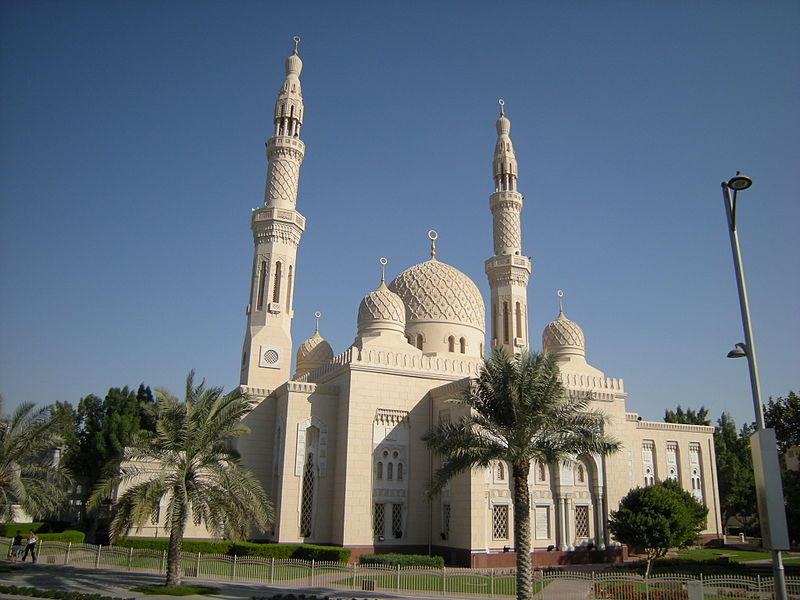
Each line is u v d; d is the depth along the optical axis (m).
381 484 47.97
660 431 67.38
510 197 68.38
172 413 33.66
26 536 53.22
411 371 51.38
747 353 19.08
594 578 34.09
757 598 30.25
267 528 33.84
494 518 44.56
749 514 76.44
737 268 19.89
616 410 51.62
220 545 44.06
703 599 27.20
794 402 50.78
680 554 52.97
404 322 59.84
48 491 41.06
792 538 40.47
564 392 30.52
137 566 39.84
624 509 40.50
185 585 32.00
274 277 58.44
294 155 62.25
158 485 31.27
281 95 63.75
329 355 68.50
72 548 42.72
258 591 31.88
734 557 52.97
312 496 48.72
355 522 46.28
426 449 50.16
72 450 64.12
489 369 30.50
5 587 29.70
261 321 57.09
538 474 47.34
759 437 17.41
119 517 31.70
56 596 28.38
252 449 51.75
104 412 70.38
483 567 42.22
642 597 31.27
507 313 64.88
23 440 39.25
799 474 41.72
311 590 32.66
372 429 48.91
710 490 67.88
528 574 28.47
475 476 43.44
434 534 47.62
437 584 34.56
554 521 47.03
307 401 50.31
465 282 64.19
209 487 33.34
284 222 59.53
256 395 53.03
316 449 49.72
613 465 49.78
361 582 34.88
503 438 31.11
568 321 62.72
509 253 66.38
